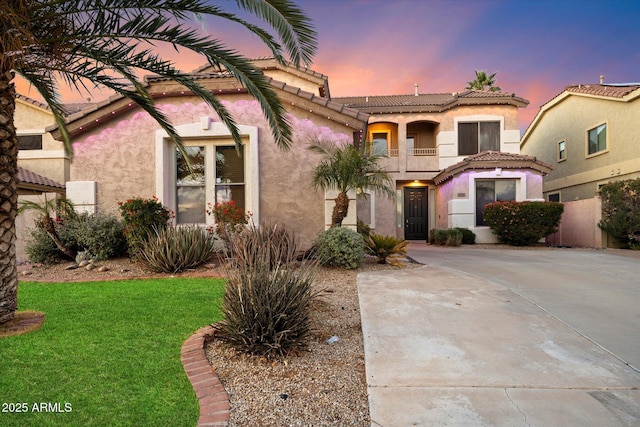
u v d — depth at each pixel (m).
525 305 5.44
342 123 9.77
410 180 19.98
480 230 16.67
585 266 9.27
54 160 16.25
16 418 2.62
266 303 3.82
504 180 16.84
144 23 5.22
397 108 19.42
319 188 9.71
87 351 3.76
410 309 5.23
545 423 2.59
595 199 14.95
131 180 9.85
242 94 9.93
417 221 20.50
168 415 2.70
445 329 4.46
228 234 8.25
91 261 8.50
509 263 9.86
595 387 3.10
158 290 6.27
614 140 16.38
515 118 18.98
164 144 9.91
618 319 4.84
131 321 4.68
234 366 3.57
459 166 16.56
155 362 3.53
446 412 2.74
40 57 5.15
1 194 4.46
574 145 19.34
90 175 9.89
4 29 4.05
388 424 2.61
